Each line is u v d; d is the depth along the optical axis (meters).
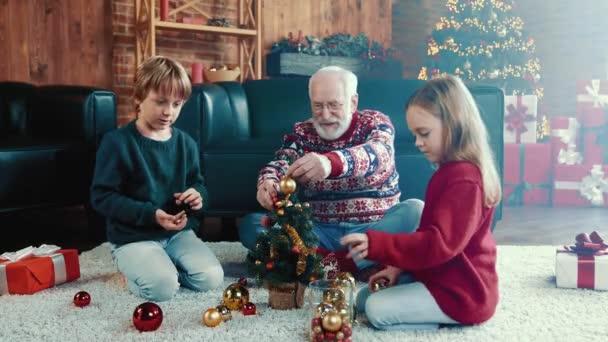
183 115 2.44
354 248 1.35
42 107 2.81
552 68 6.25
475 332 1.39
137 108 1.83
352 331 1.40
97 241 2.64
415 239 1.33
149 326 1.39
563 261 1.77
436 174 1.42
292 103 2.77
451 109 1.38
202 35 5.09
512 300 1.65
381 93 2.67
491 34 4.98
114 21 4.54
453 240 1.32
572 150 3.98
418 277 1.44
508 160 4.08
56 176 2.44
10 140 2.46
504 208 3.88
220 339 1.34
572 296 1.69
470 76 4.93
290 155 1.86
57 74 4.32
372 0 6.33
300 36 5.49
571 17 6.09
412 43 6.72
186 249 1.80
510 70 4.97
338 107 1.73
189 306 1.59
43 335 1.37
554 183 4.00
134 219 1.72
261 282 1.56
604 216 3.54
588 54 5.97
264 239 1.56
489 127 2.48
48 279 1.76
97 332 1.38
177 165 1.87
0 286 1.71
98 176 1.78
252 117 2.77
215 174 2.45
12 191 2.30
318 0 5.93
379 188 1.83
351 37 5.74
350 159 1.58
